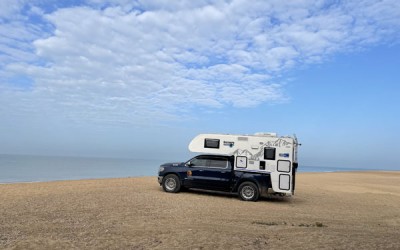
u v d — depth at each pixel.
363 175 42.81
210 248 6.62
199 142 15.58
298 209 12.70
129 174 33.03
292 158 14.47
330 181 29.06
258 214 11.01
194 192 16.34
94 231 7.80
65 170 38.78
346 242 7.14
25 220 8.73
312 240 7.33
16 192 14.00
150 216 9.77
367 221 10.63
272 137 14.73
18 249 6.27
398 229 9.32
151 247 6.61
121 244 6.79
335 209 13.06
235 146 15.11
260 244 6.97
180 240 7.15
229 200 14.43
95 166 52.62
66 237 7.20
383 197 17.98
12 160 67.19
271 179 14.52
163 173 15.83
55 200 12.09
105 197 13.23
